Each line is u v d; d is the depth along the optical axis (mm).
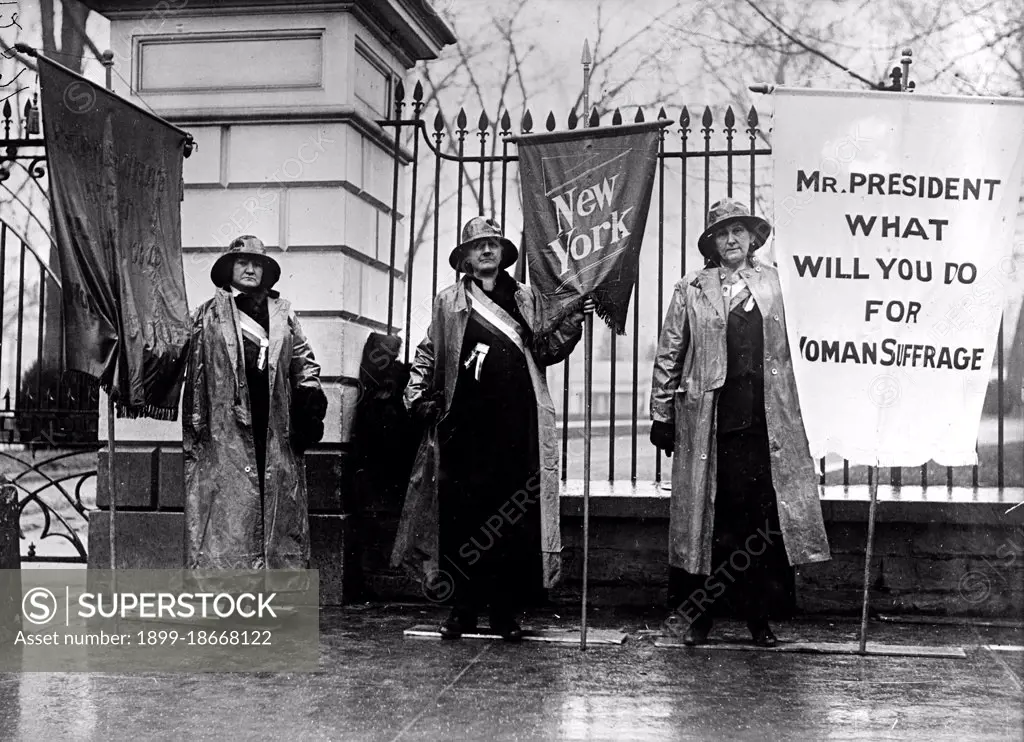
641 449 14109
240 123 6934
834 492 6887
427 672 4953
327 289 6859
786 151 5410
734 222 5586
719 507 5496
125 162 5590
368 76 7324
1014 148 5387
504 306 5840
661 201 6625
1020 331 8562
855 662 5211
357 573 6938
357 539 6953
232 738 3900
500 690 4613
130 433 6902
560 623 6207
